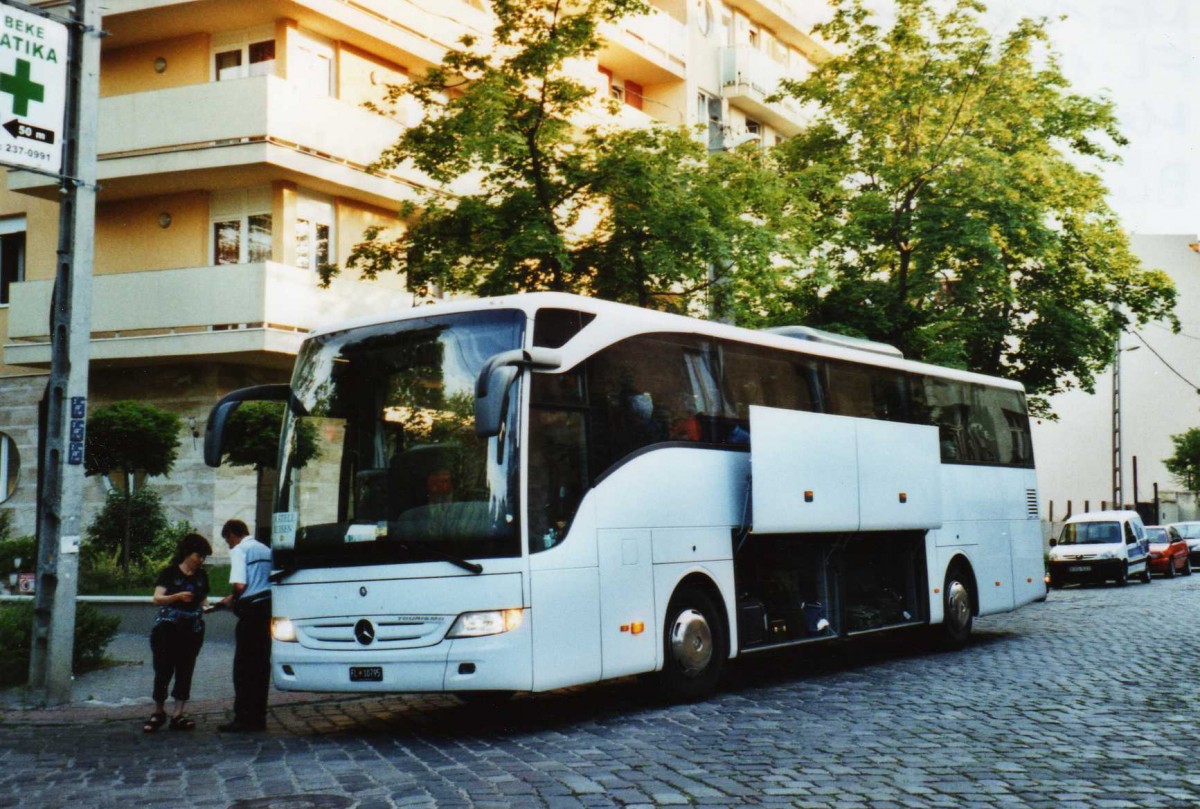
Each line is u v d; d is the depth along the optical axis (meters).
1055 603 26.33
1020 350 32.31
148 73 25.25
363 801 7.34
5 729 10.98
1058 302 32.44
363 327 10.65
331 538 10.13
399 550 9.82
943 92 26.95
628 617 10.63
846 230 26.11
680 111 36.31
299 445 10.52
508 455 9.76
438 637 9.59
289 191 23.89
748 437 12.66
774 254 21.25
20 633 13.53
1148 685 12.09
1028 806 6.89
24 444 25.41
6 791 8.12
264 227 23.98
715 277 21.19
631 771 8.06
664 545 11.22
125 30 24.64
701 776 7.83
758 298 21.89
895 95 26.77
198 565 11.02
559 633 9.86
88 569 19.86
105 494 24.00
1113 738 9.13
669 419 11.59
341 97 25.19
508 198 19.42
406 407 10.18
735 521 12.25
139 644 17.14
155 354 23.05
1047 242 28.02
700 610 11.65
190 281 22.80
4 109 12.02
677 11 37.19
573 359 10.46
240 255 24.20
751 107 39.50
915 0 27.05
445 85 19.81
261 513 24.45
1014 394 19.17
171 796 7.75
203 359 23.56
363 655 9.84
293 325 22.84
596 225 20.50
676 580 11.31
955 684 12.42
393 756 9.05
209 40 24.73
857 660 15.15
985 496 17.58
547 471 10.02
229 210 24.34
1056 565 34.84
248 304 22.30
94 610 14.96
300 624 10.19
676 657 11.29
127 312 23.34
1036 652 15.52
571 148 21.94
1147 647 15.87
